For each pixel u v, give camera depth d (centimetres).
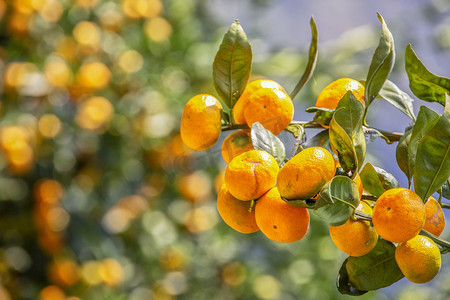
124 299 269
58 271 252
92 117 247
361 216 108
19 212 252
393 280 113
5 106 240
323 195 102
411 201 104
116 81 266
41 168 251
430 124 108
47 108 246
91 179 261
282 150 111
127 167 267
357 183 109
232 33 111
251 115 113
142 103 266
